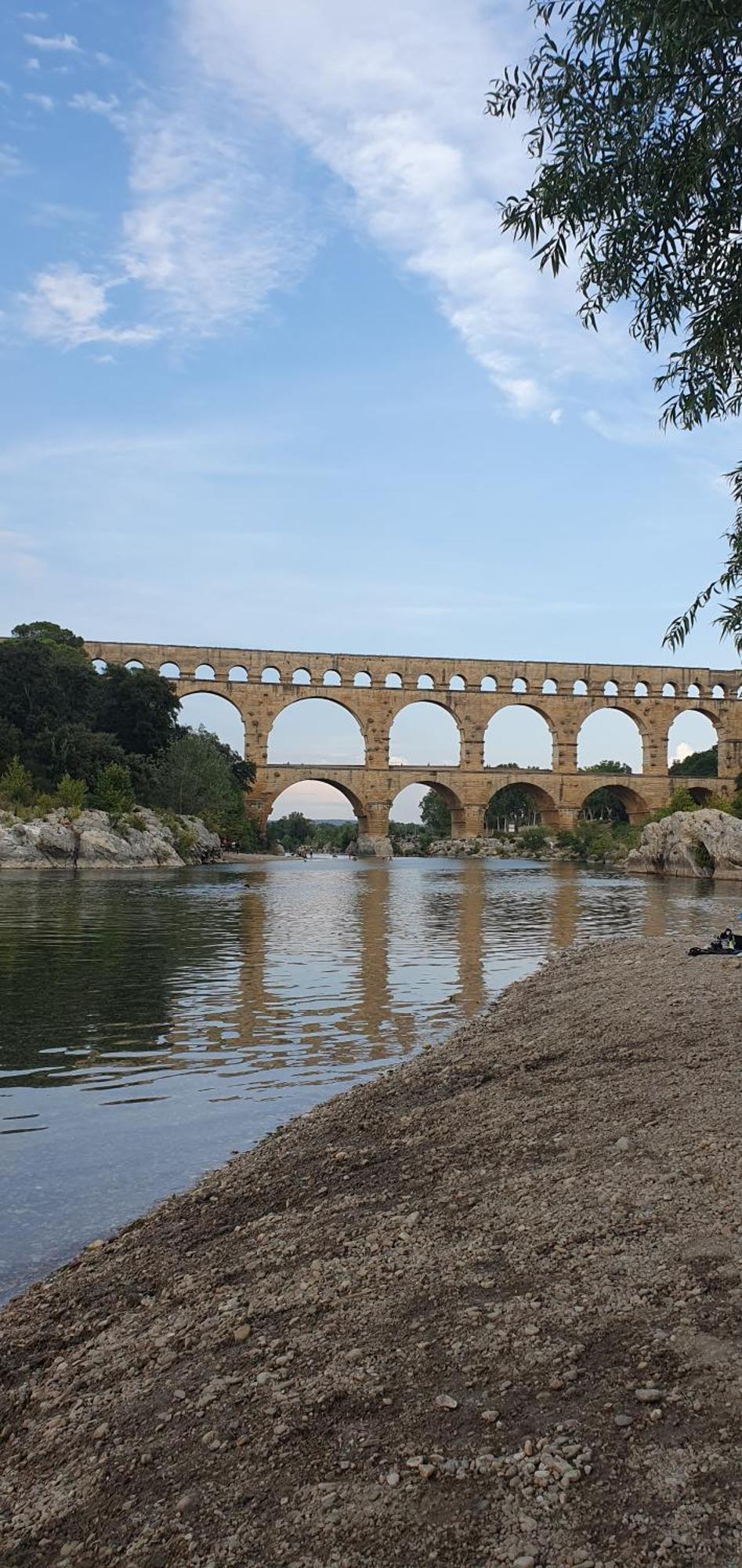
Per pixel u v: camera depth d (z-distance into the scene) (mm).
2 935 33656
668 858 87812
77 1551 4836
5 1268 8242
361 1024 18875
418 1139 10977
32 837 81188
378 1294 7082
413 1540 4598
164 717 112500
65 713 101125
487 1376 5805
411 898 57750
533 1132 10648
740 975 19453
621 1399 5383
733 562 11406
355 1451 5270
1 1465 5652
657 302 11547
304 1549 4637
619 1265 7000
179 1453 5484
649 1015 16156
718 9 9578
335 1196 9383
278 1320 6887
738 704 142500
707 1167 8633
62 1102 13266
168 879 71875
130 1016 19516
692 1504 4570
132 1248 8492
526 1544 4477
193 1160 10922
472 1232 8016
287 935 35406
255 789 129500
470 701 134750
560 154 11055
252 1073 14914
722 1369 5520
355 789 132125
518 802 188625
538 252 11562
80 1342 6969
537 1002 19656
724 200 10797
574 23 10453
